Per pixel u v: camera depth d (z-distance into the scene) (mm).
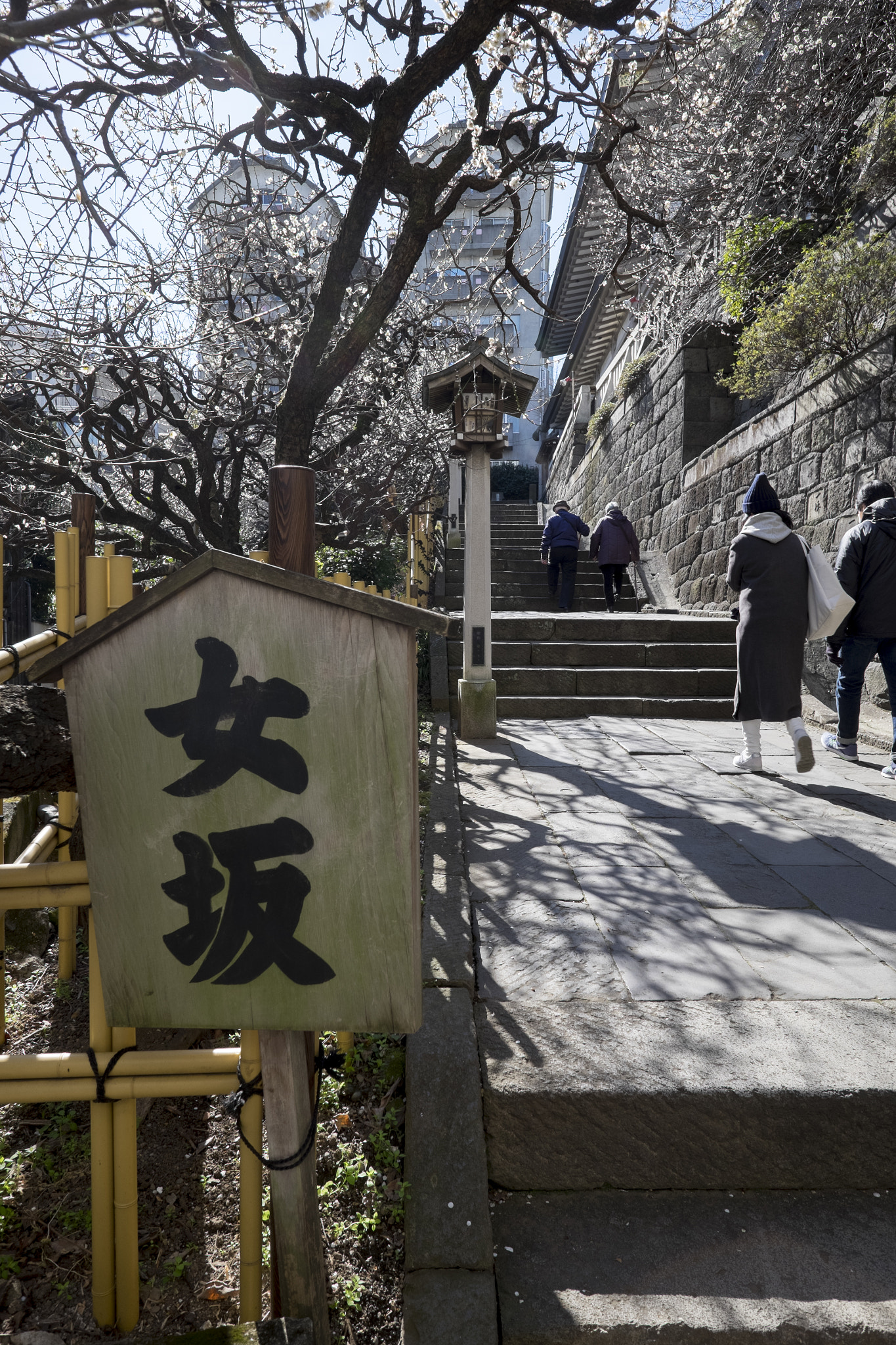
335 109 2494
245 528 7164
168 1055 1417
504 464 31719
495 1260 1595
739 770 4703
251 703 1184
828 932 2596
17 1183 1742
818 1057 1905
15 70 2072
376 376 4984
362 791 1186
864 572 4551
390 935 1205
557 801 4066
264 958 1224
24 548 5613
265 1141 1858
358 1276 1572
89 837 1229
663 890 2938
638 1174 1799
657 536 10891
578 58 3094
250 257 4520
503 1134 1798
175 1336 1339
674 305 7445
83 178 2334
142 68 2193
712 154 5695
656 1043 1964
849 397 5664
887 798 4152
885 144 6164
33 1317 1493
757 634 4441
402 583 9180
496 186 3119
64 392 3672
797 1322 1449
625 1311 1474
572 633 7434
